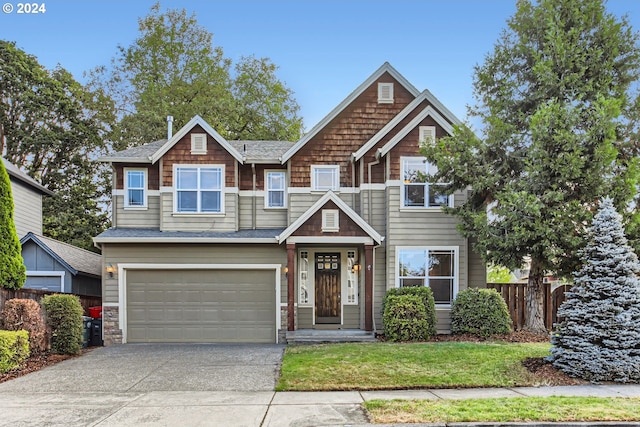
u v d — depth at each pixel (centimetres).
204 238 1333
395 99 1509
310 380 801
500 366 867
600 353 806
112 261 1345
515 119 1277
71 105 2678
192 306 1357
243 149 1617
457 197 1354
